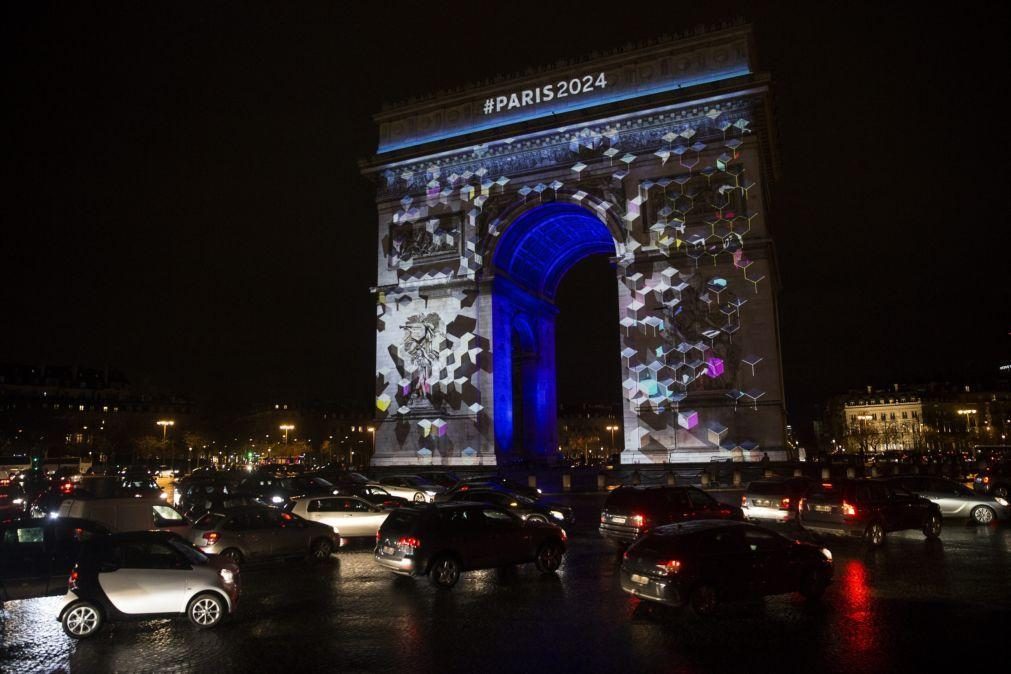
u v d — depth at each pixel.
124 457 161.88
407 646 16.28
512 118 63.62
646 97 57.09
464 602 20.72
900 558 26.22
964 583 21.61
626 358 55.75
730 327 53.66
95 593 18.00
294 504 33.91
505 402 63.38
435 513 23.25
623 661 14.80
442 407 61.31
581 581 23.45
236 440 186.12
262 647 16.64
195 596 18.50
